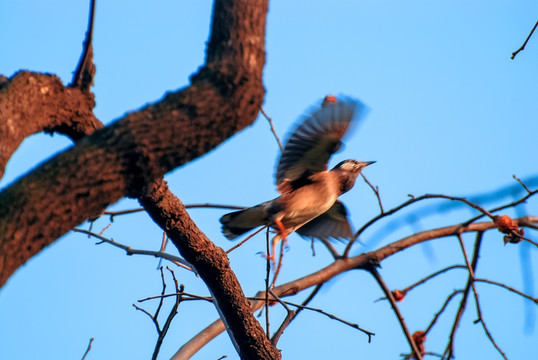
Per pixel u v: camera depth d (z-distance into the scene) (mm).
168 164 5195
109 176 4969
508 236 10406
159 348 7949
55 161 4926
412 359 10898
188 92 5227
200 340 9688
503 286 10664
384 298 11516
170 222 7531
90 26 6227
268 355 8672
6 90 5551
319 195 11188
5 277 4512
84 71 6414
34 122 5730
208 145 5277
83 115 6301
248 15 5375
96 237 10016
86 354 8336
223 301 8320
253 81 5297
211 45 5457
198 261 7953
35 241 4668
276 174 11008
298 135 10305
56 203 4754
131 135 5062
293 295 11219
